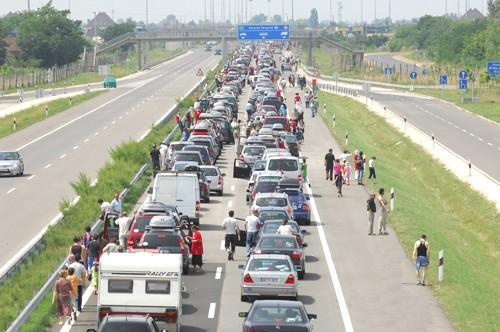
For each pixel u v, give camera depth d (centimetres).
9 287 6575
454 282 7419
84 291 6912
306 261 8106
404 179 14662
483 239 11225
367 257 8275
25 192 11788
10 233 9244
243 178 13150
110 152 14150
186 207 9488
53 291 6688
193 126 16962
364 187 12462
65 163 14338
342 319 6272
